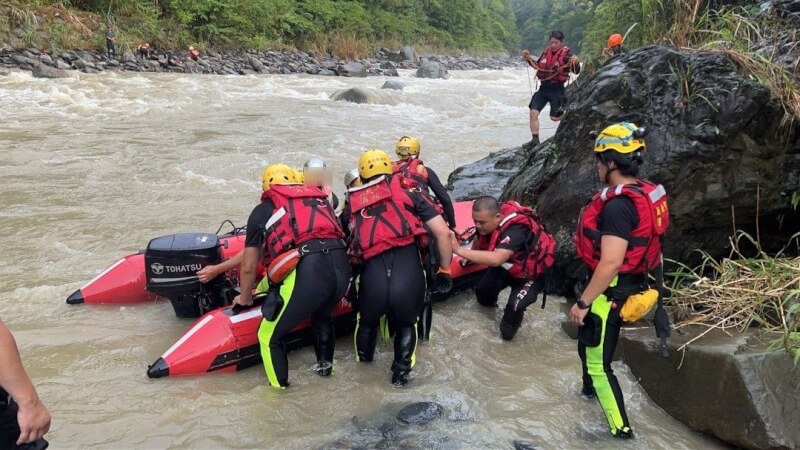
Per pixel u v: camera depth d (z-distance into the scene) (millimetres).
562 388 3553
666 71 4387
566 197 4789
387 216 3559
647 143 4289
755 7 5645
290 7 32312
